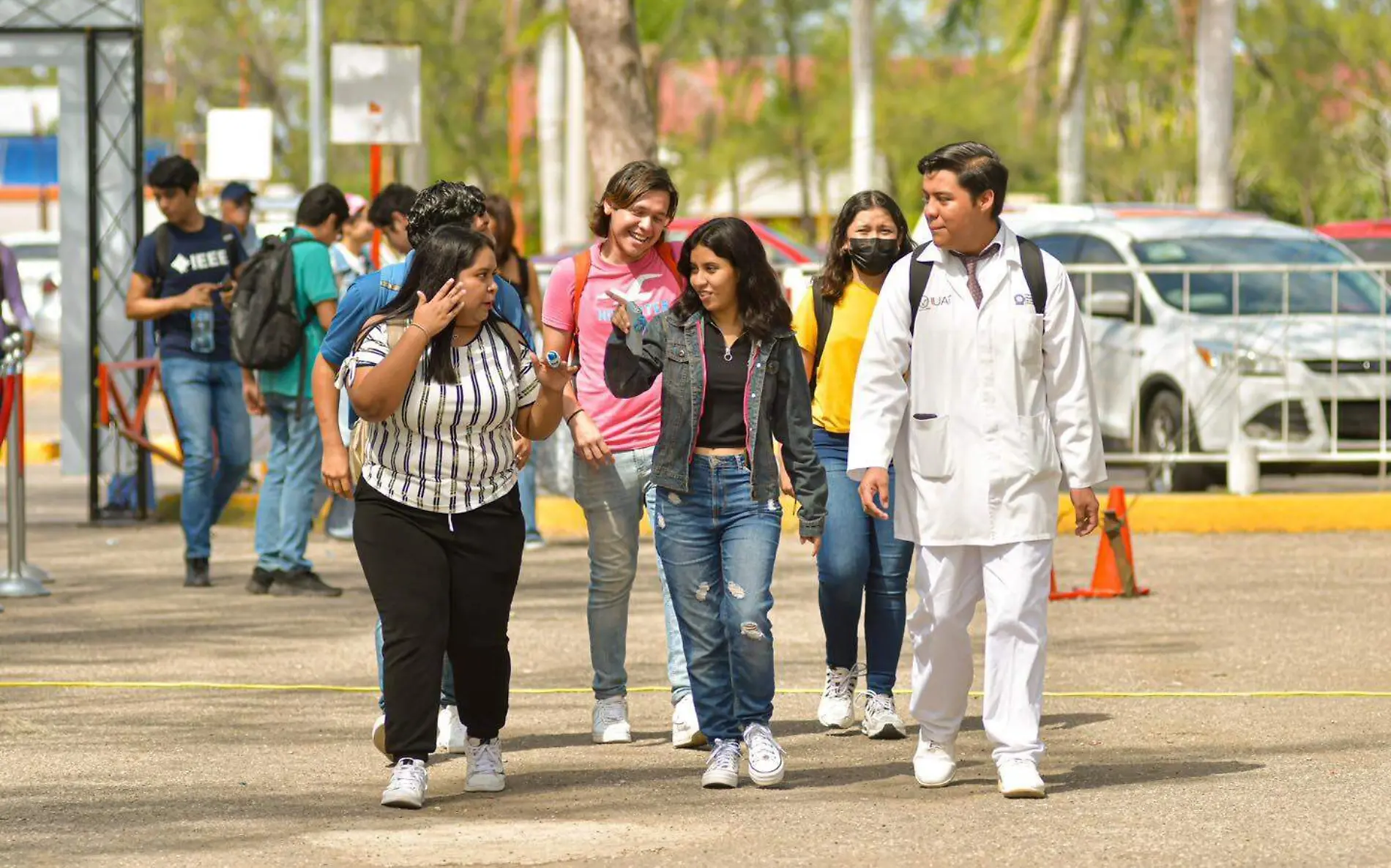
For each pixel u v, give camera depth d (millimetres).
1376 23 116625
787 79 126125
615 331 17031
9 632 25203
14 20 38500
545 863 14133
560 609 27281
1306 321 37750
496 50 118188
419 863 14117
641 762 17844
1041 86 74312
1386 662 22953
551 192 101188
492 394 15906
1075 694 21094
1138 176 132125
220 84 128875
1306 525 36438
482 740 16594
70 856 14273
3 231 116250
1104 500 36781
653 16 68250
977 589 16562
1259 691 21156
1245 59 122625
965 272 16328
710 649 16781
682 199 129875
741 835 14930
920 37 124562
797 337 18703
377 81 36469
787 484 18422
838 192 146500
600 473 18359
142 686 21469
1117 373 39188
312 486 28672
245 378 28547
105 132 38750
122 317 38906
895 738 18953
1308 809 15602
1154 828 14977
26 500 43531
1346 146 136875
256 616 26609
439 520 15984
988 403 16188
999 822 15273
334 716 19938
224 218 36188
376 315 15984
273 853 14383
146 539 36188
